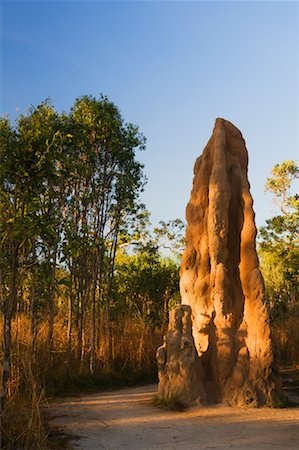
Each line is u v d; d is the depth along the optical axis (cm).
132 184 1703
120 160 1720
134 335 1716
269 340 1081
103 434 830
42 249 855
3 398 759
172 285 2325
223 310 1131
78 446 755
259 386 1058
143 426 884
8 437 720
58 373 1354
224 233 1191
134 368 1569
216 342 1115
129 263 2356
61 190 1403
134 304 2230
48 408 1051
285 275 3238
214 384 1093
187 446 762
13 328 1435
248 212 1205
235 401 1042
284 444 769
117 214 1739
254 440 791
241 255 1179
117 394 1266
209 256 1220
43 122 1080
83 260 1583
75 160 1481
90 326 1692
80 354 1528
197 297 1203
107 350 1553
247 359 1082
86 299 1648
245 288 1144
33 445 712
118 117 1717
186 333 1105
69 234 893
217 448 751
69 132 1474
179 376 1070
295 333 2039
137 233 2150
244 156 1354
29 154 788
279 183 3045
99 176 1659
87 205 1586
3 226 732
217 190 1209
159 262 2355
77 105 1662
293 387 1352
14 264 781
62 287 1698
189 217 1288
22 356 1146
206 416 959
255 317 1108
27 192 784
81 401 1148
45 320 1655
